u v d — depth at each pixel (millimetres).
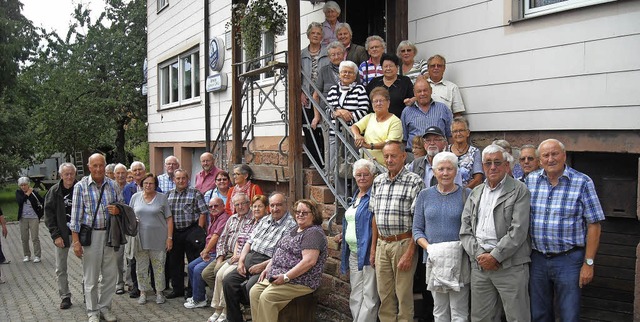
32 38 26188
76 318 6965
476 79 5746
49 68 26016
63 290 7438
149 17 15555
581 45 4820
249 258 5961
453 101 5777
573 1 4949
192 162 13227
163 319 6715
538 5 5242
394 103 5754
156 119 15047
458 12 5914
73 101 24031
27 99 25266
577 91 4859
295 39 6301
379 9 7668
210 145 11578
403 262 4559
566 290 3963
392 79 5793
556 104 5023
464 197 4316
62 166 7246
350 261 5254
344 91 5957
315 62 6867
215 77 10977
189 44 12586
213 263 6840
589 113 4773
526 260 4016
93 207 6539
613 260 4918
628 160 4781
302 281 5309
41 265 11281
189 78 13023
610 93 4629
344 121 5656
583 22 4809
